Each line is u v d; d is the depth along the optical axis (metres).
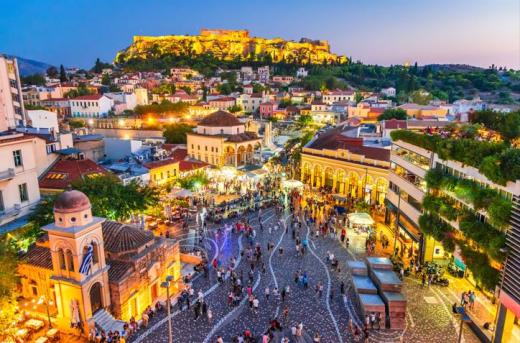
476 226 32.78
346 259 46.22
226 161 92.69
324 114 174.50
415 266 43.59
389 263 38.81
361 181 73.38
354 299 37.50
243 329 32.88
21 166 44.44
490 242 29.97
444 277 41.25
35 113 93.88
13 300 31.52
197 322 33.78
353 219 51.97
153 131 121.56
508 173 28.94
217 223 57.59
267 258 46.28
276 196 71.00
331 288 39.62
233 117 98.94
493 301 32.62
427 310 35.69
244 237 52.50
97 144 79.12
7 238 37.38
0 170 41.97
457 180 37.47
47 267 32.75
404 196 52.06
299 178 87.50
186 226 56.38
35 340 30.73
